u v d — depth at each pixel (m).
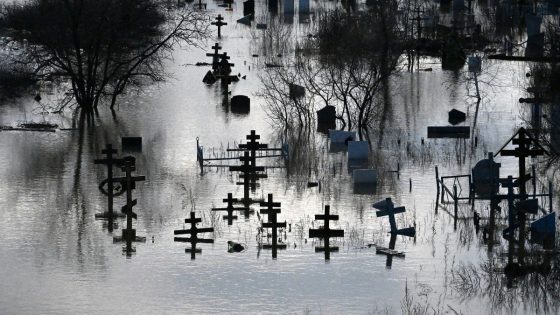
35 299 130.25
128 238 151.25
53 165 191.75
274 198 170.62
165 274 138.25
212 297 130.88
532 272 137.75
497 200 159.62
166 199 170.38
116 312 126.75
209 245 148.62
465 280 135.50
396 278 136.88
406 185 178.25
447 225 156.88
